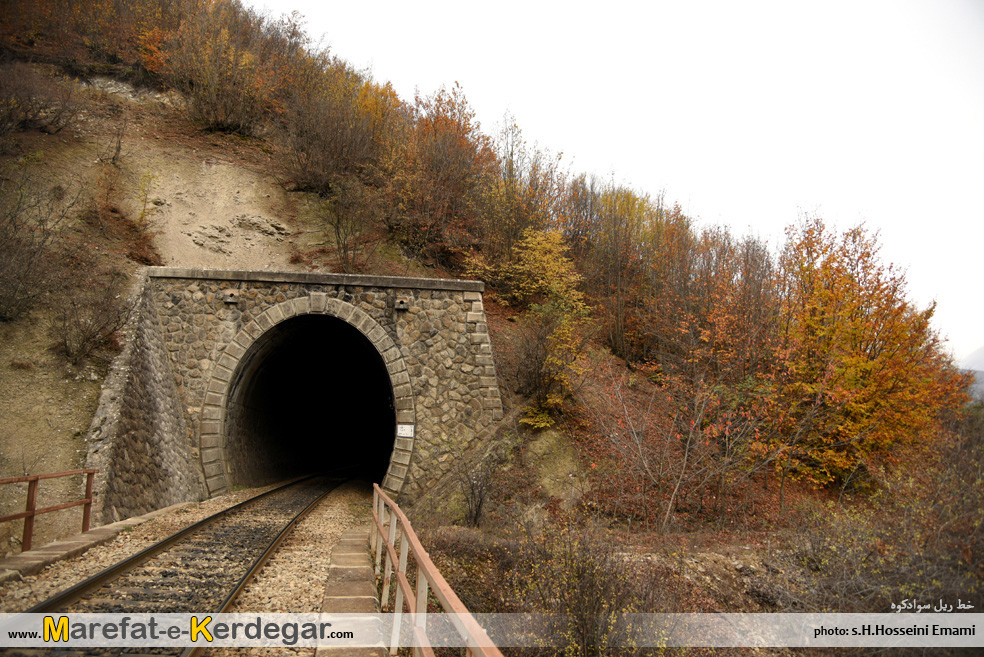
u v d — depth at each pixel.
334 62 33.53
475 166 26.81
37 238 15.12
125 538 9.73
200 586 7.26
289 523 11.37
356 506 15.74
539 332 17.77
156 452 13.73
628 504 14.67
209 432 15.85
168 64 27.59
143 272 16.42
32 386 11.82
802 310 17.52
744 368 17.64
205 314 16.42
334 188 23.48
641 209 27.94
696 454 15.27
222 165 24.39
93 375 12.70
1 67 21.80
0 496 9.96
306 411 26.67
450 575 9.70
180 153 24.03
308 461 27.66
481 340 17.27
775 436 15.64
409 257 22.84
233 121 26.72
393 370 16.67
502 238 23.59
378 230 23.44
